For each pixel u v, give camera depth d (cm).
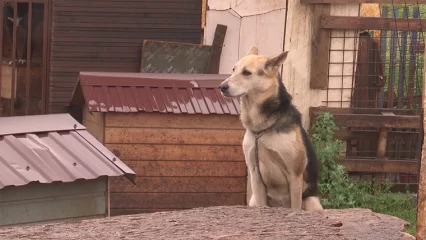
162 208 1242
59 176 874
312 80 1394
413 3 1362
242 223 563
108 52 1434
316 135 1350
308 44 1395
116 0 1427
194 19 1441
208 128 1243
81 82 1244
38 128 993
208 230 541
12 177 854
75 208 902
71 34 1423
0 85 1440
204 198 1250
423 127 545
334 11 1395
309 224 561
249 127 900
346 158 1367
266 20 1409
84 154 938
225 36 1424
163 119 1234
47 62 1431
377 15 1550
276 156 893
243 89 889
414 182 1413
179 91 1255
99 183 916
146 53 1420
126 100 1227
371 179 1382
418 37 1419
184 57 1427
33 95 1511
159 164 1239
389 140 1405
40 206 880
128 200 1232
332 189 1312
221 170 1250
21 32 1492
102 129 1234
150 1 1433
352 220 735
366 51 1409
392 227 692
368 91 1416
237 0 1417
